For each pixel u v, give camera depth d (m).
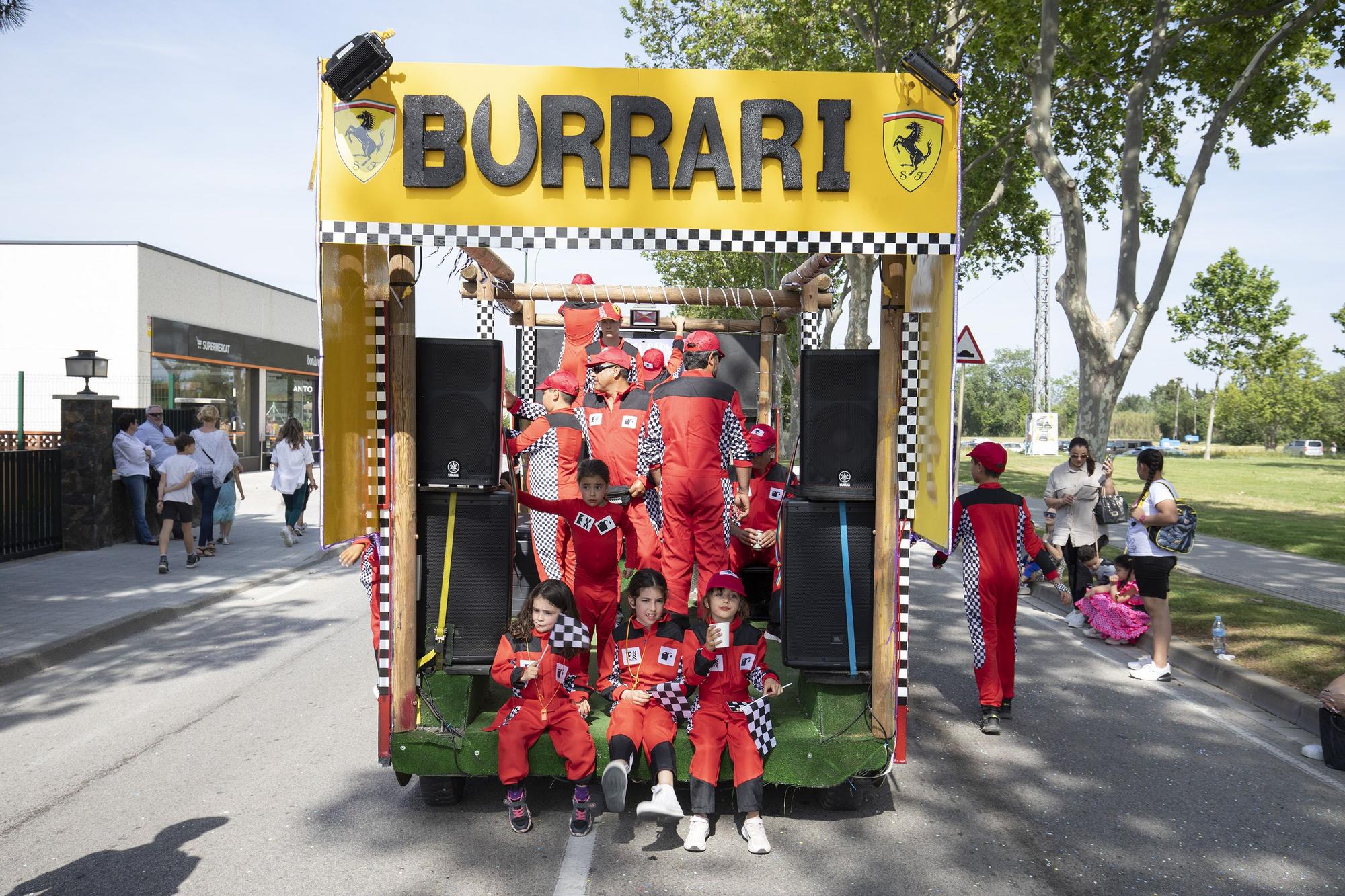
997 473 6.17
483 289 8.14
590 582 5.07
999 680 6.09
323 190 4.18
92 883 3.82
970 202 23.73
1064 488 9.16
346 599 10.21
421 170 4.22
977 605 6.06
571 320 8.41
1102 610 8.63
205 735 5.75
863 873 3.98
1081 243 12.73
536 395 8.98
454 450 4.64
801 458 4.72
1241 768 5.37
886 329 4.61
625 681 4.44
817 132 4.32
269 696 6.57
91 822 4.44
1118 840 4.36
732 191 4.30
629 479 5.95
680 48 25.97
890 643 4.62
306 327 37.31
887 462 4.60
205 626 8.80
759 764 4.32
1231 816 4.65
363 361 4.66
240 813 4.56
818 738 4.51
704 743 4.32
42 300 25.08
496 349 4.67
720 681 4.37
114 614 8.75
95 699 6.49
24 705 6.34
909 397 4.88
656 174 4.28
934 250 4.32
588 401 6.25
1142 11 15.23
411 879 3.88
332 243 4.27
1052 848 4.27
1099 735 5.95
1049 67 12.69
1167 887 3.89
